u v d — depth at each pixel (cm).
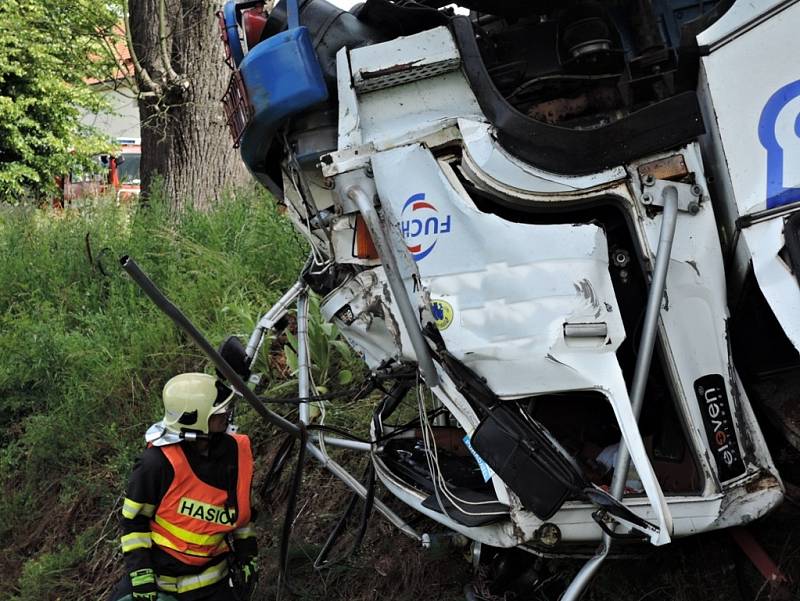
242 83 365
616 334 310
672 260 314
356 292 359
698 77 324
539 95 349
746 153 304
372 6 361
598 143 317
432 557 409
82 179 1741
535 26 362
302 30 357
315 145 363
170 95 880
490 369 322
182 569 374
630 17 382
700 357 315
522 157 323
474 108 340
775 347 340
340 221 352
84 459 598
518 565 367
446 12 388
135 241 785
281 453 428
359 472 493
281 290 664
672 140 314
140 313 692
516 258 318
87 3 986
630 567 365
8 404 663
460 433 418
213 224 773
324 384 547
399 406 511
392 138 342
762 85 300
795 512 351
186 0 875
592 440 347
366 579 437
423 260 332
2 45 1552
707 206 315
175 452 370
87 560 529
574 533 316
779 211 294
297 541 471
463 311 325
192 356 631
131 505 366
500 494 325
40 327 680
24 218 941
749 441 316
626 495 315
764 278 295
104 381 626
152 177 904
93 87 1772
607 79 345
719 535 355
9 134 1628
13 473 622
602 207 331
